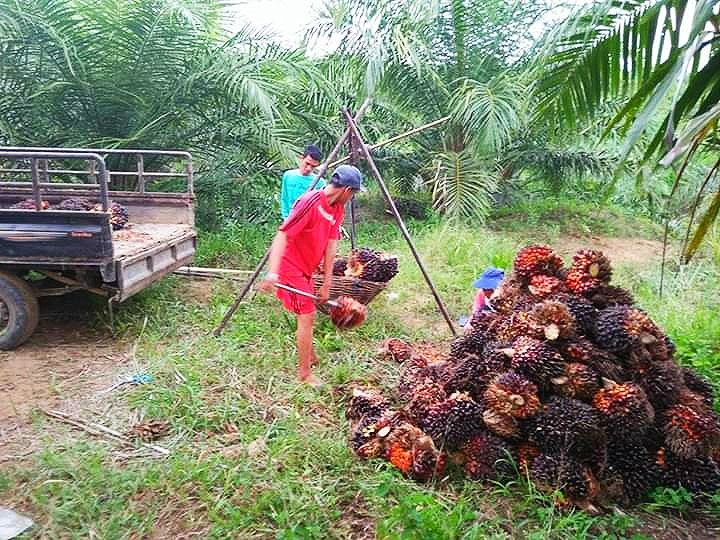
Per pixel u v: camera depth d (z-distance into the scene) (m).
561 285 3.56
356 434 3.38
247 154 9.59
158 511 2.90
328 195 4.13
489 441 3.09
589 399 3.04
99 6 8.16
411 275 7.16
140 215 6.51
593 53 3.81
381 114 11.88
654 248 10.01
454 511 2.76
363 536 2.74
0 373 4.42
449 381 3.36
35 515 2.88
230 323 5.29
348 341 5.11
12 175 8.70
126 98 8.71
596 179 12.97
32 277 5.56
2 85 8.50
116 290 4.76
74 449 3.36
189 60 8.79
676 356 4.40
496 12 10.84
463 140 11.41
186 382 4.12
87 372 4.46
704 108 3.08
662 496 2.95
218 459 3.22
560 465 2.91
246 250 8.41
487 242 8.59
